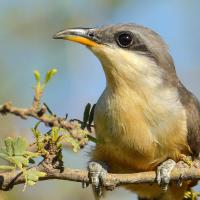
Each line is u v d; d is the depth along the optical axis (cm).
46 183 1572
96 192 1245
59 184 1577
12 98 1628
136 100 1255
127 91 1259
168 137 1258
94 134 1300
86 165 1299
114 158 1284
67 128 991
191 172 1159
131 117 1250
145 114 1252
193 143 1299
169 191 1326
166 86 1291
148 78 1271
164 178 1167
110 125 1262
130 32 1287
